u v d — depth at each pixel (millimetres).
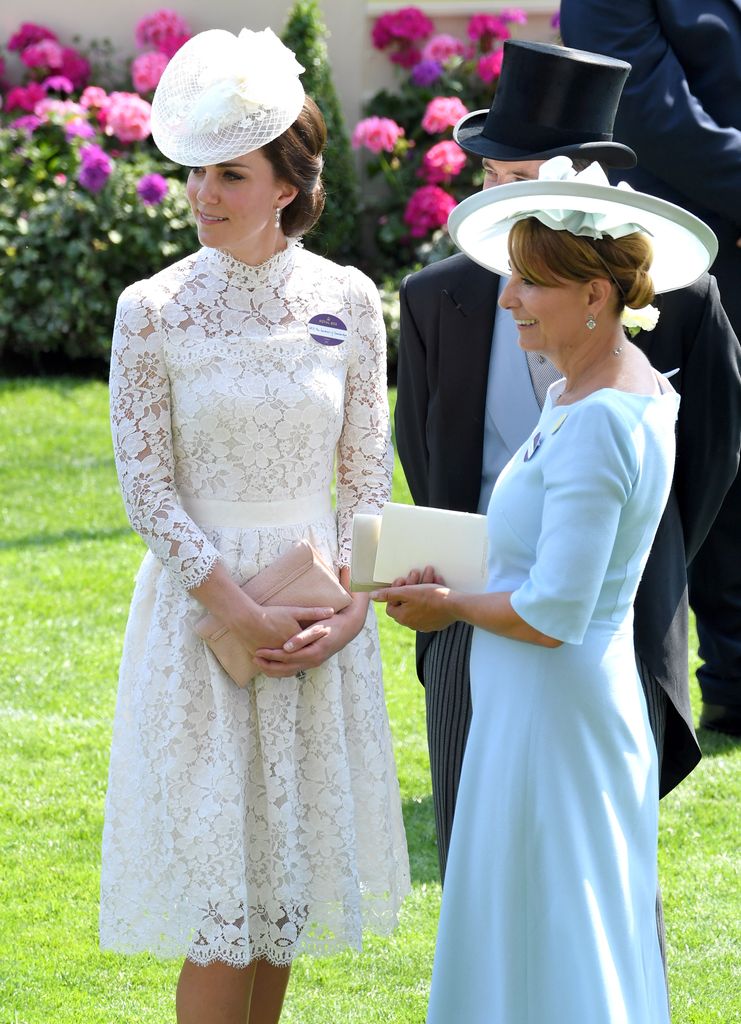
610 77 7512
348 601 7484
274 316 7441
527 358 8023
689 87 11828
